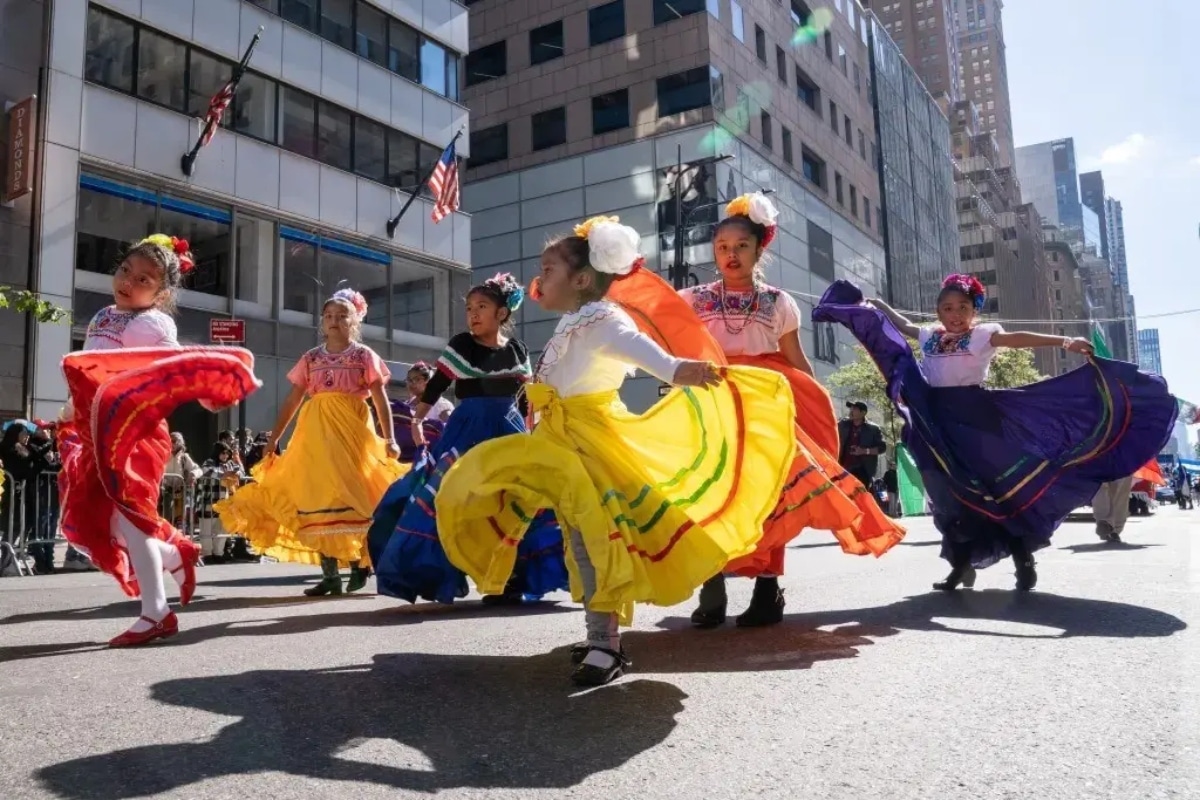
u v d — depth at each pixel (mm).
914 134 58219
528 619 4590
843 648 3623
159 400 3801
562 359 3215
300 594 6055
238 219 19516
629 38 33188
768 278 34531
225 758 2270
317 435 5527
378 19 23281
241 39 19750
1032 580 5281
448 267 24547
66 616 4871
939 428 5363
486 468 3004
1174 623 4066
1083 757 2264
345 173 21859
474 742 2408
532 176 34375
